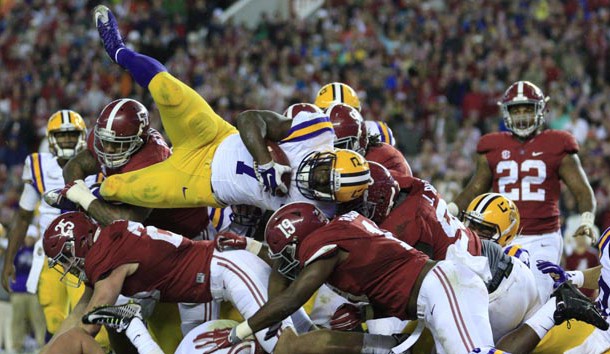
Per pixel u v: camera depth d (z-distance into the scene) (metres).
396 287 8.61
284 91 26.08
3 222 21.41
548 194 11.92
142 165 9.78
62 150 12.70
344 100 11.72
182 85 9.62
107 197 9.70
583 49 26.66
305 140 9.23
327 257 8.51
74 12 30.91
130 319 8.79
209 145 9.67
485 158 12.27
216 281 9.14
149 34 28.50
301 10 32.56
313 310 10.10
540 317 9.00
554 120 23.70
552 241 11.93
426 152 22.14
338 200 8.84
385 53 27.28
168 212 10.17
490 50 26.69
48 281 12.32
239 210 10.16
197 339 9.05
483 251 9.33
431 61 26.42
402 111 24.58
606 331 9.37
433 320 8.52
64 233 9.15
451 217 9.46
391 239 8.70
